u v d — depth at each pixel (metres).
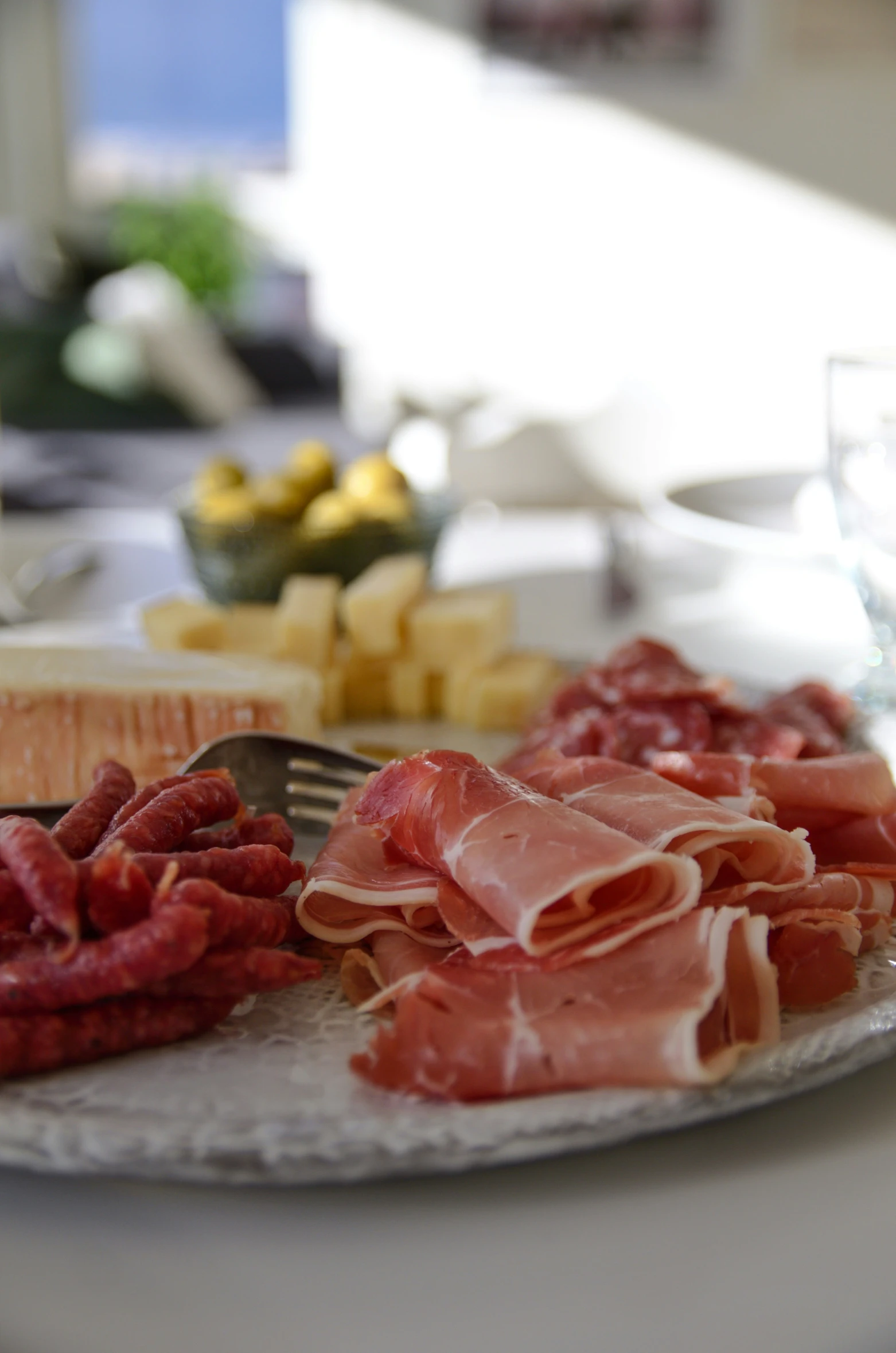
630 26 4.45
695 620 1.58
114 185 7.87
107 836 0.64
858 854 0.76
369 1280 0.47
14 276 5.88
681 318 4.77
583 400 2.91
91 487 3.92
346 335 5.08
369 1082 0.54
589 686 1.02
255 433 4.89
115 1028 0.56
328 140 4.82
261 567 1.45
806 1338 0.44
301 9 4.74
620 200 4.68
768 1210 0.51
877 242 4.62
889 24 4.37
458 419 2.83
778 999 0.58
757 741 0.93
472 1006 0.54
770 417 3.55
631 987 0.55
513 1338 0.44
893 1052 0.56
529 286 4.83
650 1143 0.55
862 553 1.17
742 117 4.52
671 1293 0.46
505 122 4.65
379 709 1.27
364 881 0.66
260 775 0.89
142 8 7.89
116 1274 0.47
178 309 5.72
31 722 0.99
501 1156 0.49
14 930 0.58
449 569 1.85
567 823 0.62
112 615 1.57
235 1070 0.56
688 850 0.62
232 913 0.56
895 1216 0.50
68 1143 0.48
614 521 2.05
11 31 7.70
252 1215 0.50
